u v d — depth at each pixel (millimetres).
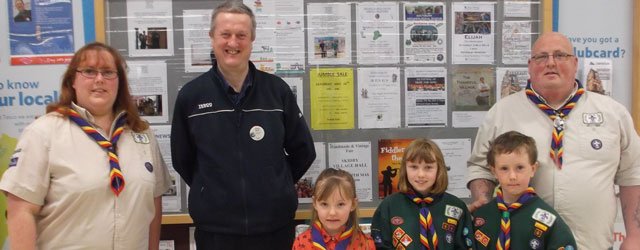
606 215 1626
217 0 1991
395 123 2051
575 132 1659
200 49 1999
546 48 1655
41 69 1983
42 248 1428
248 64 1717
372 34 2031
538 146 1672
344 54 2025
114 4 1975
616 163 1666
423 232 1597
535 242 1524
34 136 1411
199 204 1635
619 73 2070
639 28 2041
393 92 2045
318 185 1584
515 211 1567
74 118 1459
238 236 1628
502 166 1564
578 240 1619
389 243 1625
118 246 1439
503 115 1773
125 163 1495
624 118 1697
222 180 1617
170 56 1994
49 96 1991
